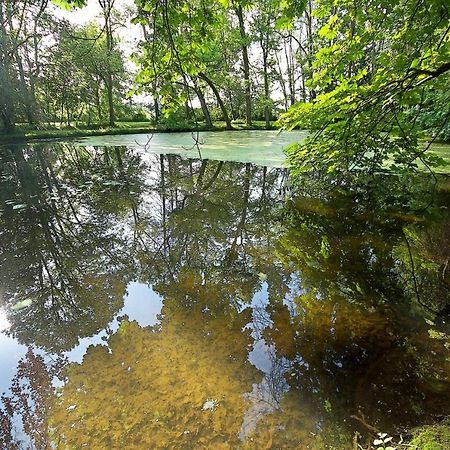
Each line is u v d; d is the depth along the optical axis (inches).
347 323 99.6
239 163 328.2
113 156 393.7
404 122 153.0
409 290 115.4
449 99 177.3
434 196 206.8
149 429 67.9
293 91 927.7
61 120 716.0
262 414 70.2
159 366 85.1
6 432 68.5
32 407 74.3
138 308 112.7
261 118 1055.6
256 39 804.6
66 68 593.0
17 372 85.7
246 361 85.7
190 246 160.6
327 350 88.6
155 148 444.1
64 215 205.2
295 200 219.1
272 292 119.5
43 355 91.6
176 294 121.1
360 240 156.7
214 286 125.5
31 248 163.0
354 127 140.3
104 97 852.6
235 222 187.9
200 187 254.7
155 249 159.5
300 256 145.8
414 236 156.8
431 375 78.9
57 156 404.2
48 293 124.8
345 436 64.7
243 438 65.1
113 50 668.7
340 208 200.7
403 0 129.6
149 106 885.2
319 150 151.6
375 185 239.0
